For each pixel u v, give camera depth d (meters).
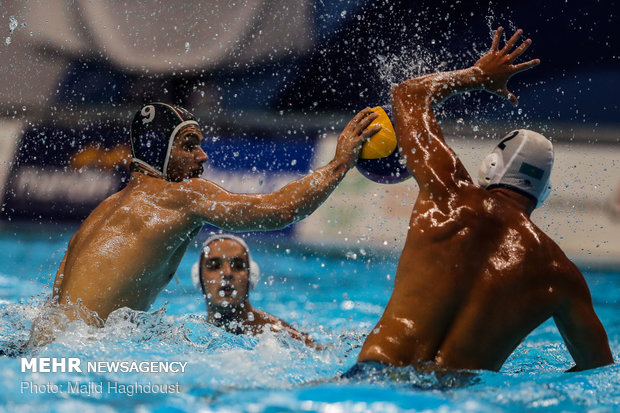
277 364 8.57
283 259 26.36
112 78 35.41
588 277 23.41
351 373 7.38
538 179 7.96
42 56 35.09
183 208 9.63
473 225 7.61
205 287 12.67
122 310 9.34
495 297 7.32
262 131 33.75
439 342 7.36
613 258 25.23
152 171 10.06
